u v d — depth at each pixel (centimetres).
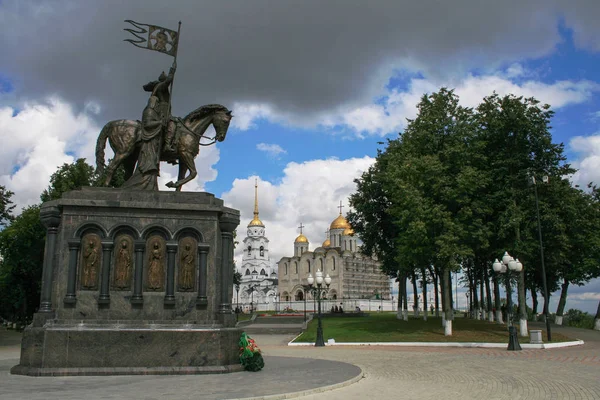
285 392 1196
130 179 1753
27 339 1494
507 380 1606
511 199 3609
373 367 1978
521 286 3672
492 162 3781
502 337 3497
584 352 2709
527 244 3525
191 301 1622
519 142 3738
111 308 1566
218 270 1684
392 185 3912
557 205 3684
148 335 1512
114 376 1438
